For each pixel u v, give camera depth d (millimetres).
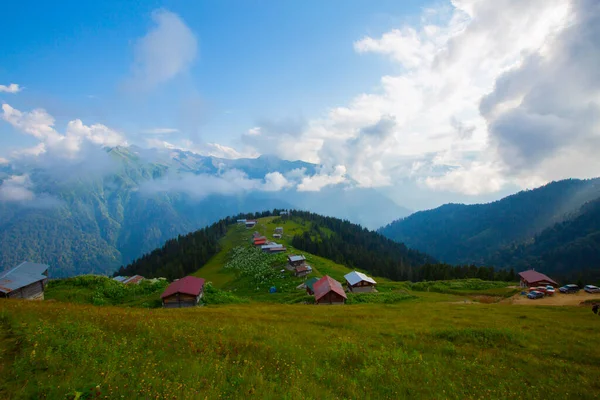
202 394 11594
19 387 10562
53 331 16547
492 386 16547
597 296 75000
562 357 22656
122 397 10500
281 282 108375
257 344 19969
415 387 15461
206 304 62562
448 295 86062
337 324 31734
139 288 67438
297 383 14031
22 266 47781
